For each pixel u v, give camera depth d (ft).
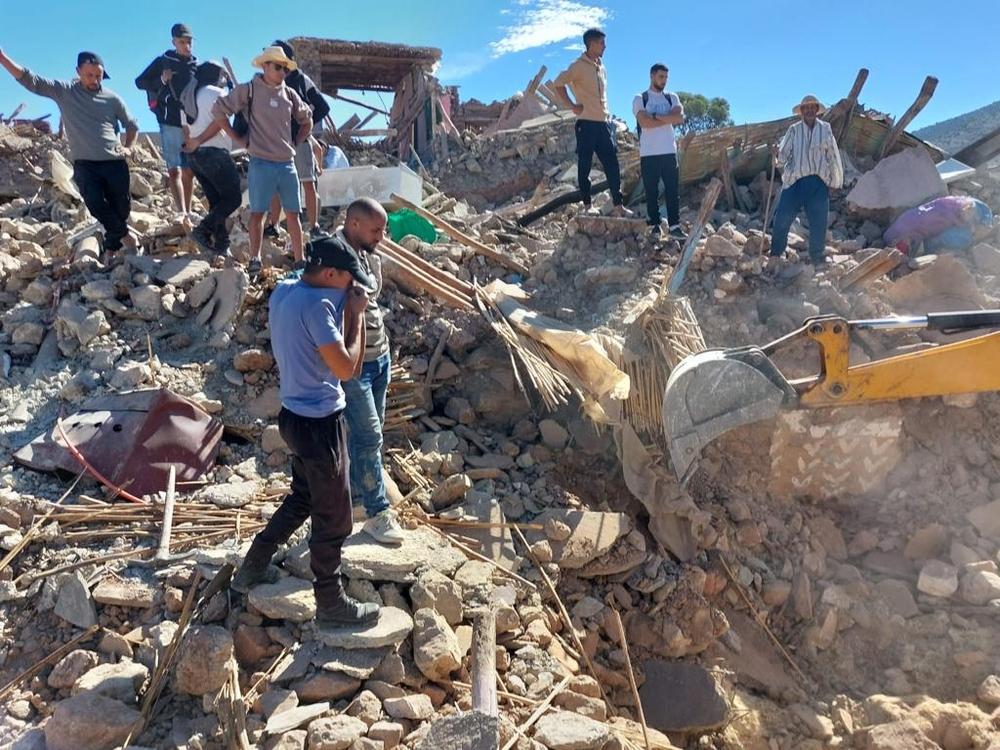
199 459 16.66
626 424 18.80
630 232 25.98
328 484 12.03
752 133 32.96
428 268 22.85
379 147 63.26
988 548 19.74
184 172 28.73
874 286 24.38
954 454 21.22
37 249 24.61
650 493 18.33
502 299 22.53
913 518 20.61
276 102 21.47
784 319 23.34
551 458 19.56
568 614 15.96
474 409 20.43
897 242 27.27
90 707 11.60
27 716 12.26
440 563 14.88
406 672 12.92
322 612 12.74
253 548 13.08
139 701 12.21
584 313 23.59
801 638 18.37
